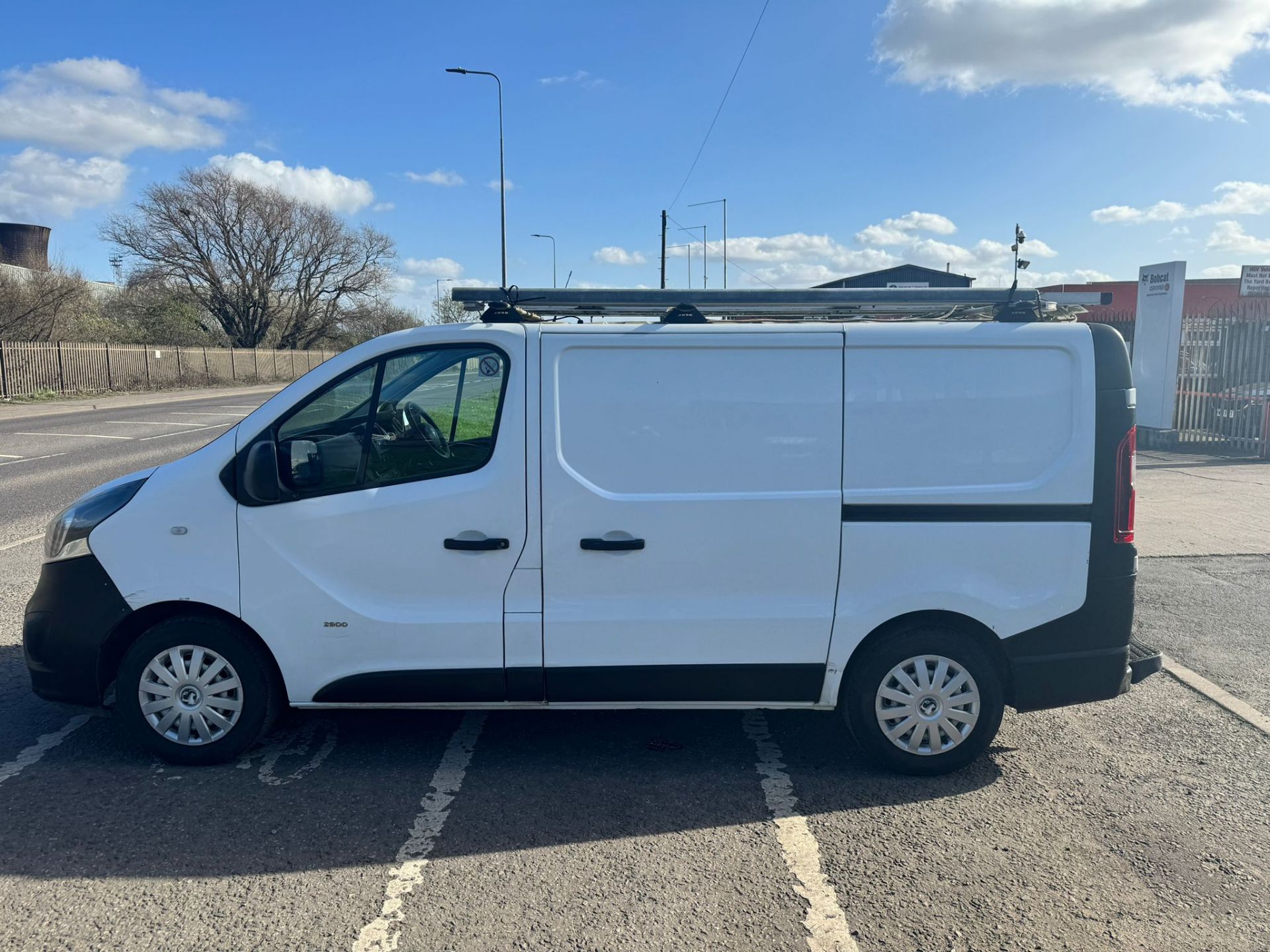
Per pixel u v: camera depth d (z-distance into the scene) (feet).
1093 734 14.43
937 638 12.59
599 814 11.74
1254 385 46.88
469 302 13.35
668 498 12.45
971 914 9.59
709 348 12.44
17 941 9.03
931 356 12.48
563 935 9.19
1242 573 24.25
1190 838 11.18
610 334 12.45
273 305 201.16
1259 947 9.05
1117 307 65.87
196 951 8.91
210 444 12.89
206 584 12.59
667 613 12.57
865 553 12.53
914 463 12.50
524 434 12.43
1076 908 9.70
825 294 13.29
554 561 12.53
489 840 11.06
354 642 12.64
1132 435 12.64
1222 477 39.19
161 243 184.24
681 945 9.06
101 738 13.94
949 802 12.14
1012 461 12.53
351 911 9.57
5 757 13.29
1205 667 17.44
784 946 9.06
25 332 120.67
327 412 12.72
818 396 12.47
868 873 10.37
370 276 208.74
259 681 12.83
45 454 51.62
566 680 12.67
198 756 12.91
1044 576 12.63
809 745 14.02
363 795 12.19
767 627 12.59
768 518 12.46
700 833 11.27
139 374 123.85
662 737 14.29
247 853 10.70
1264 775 12.95
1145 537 28.35
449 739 14.12
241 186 188.14
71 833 11.10
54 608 12.81
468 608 12.62
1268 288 48.01
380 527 12.51
